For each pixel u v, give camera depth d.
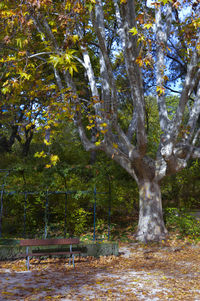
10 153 18.28
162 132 10.23
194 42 7.55
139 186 10.17
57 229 10.26
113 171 12.31
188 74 7.68
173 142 8.57
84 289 4.95
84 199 10.93
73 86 8.70
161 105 10.37
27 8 5.80
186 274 6.00
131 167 10.14
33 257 7.12
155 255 7.75
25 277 5.70
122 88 13.77
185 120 18.23
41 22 8.43
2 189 9.00
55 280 5.50
